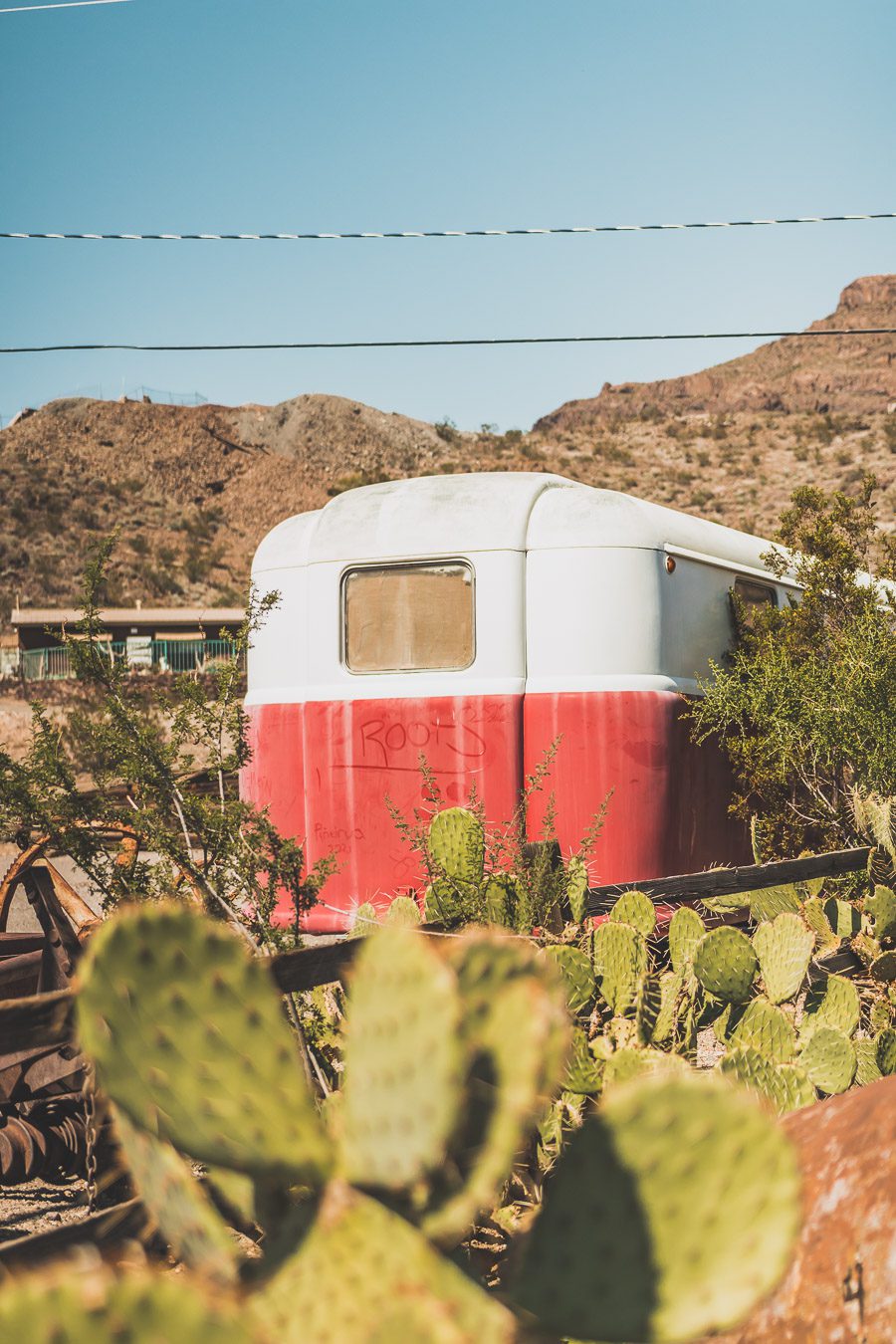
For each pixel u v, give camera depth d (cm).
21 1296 109
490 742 740
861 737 824
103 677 506
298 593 798
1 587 6881
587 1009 383
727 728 818
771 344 18812
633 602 751
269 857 500
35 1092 449
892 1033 426
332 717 773
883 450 9669
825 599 920
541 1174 310
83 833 478
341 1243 135
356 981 149
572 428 12256
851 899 714
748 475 9794
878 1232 205
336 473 11444
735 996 409
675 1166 149
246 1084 148
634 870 730
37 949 513
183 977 149
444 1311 126
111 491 9200
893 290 18950
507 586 750
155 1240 216
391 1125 139
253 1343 114
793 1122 252
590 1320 144
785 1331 206
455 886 529
